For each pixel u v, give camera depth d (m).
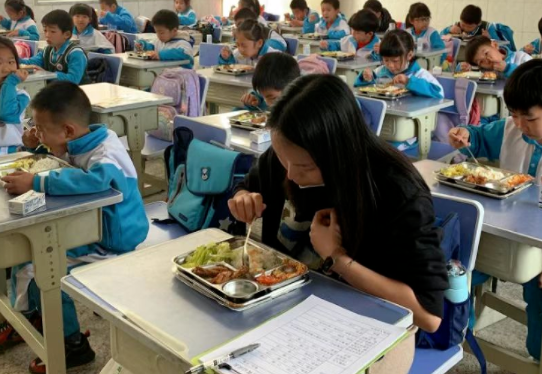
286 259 1.39
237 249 1.45
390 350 1.12
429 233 1.27
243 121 2.97
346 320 1.16
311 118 1.18
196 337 1.13
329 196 1.32
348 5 10.50
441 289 1.28
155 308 1.23
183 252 1.49
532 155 2.29
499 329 2.57
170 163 2.60
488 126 2.43
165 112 3.77
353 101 1.23
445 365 1.56
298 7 9.27
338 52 5.96
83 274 1.37
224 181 2.22
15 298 2.17
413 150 3.59
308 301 1.23
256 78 2.72
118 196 1.97
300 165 1.23
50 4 9.11
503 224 1.80
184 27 8.62
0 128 3.41
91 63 4.74
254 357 1.05
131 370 1.30
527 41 8.64
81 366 2.29
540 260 1.90
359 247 1.33
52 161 2.16
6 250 1.82
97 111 3.34
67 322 2.22
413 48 4.09
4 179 1.94
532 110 1.99
